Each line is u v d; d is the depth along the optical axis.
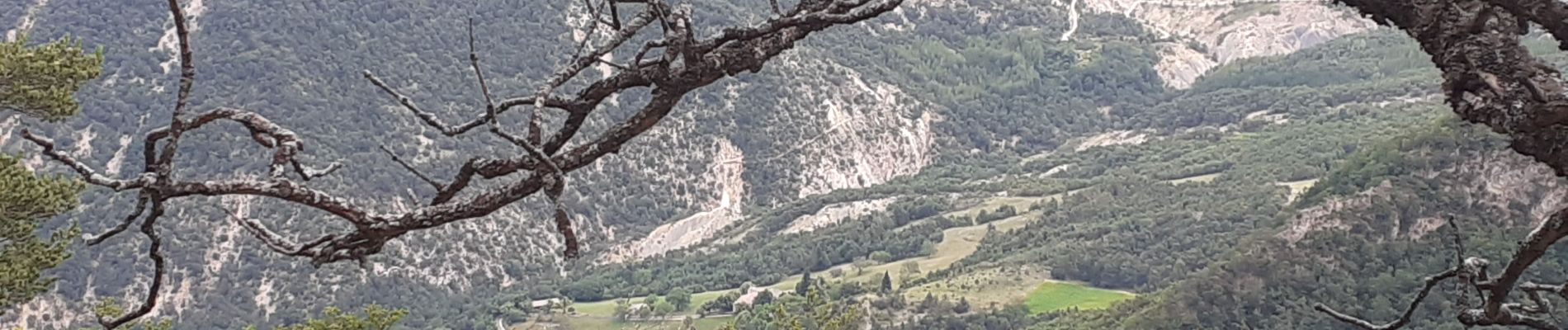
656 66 3.18
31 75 13.61
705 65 3.19
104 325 3.13
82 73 14.08
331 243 3.17
